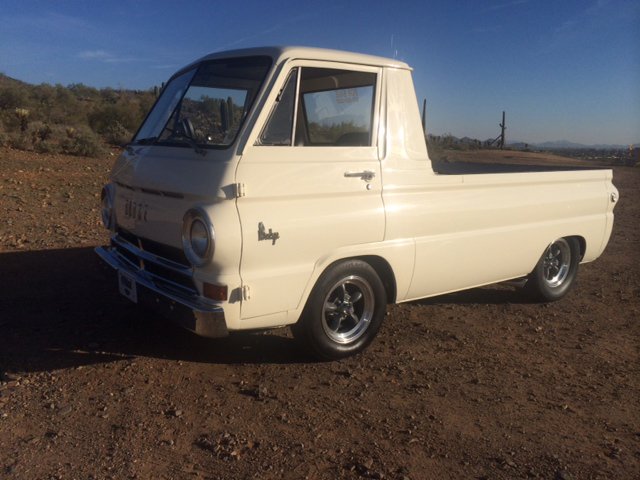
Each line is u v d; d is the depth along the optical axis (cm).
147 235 506
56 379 468
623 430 427
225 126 482
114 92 6309
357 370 510
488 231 601
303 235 462
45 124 2498
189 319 437
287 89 472
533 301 725
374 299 528
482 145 5238
